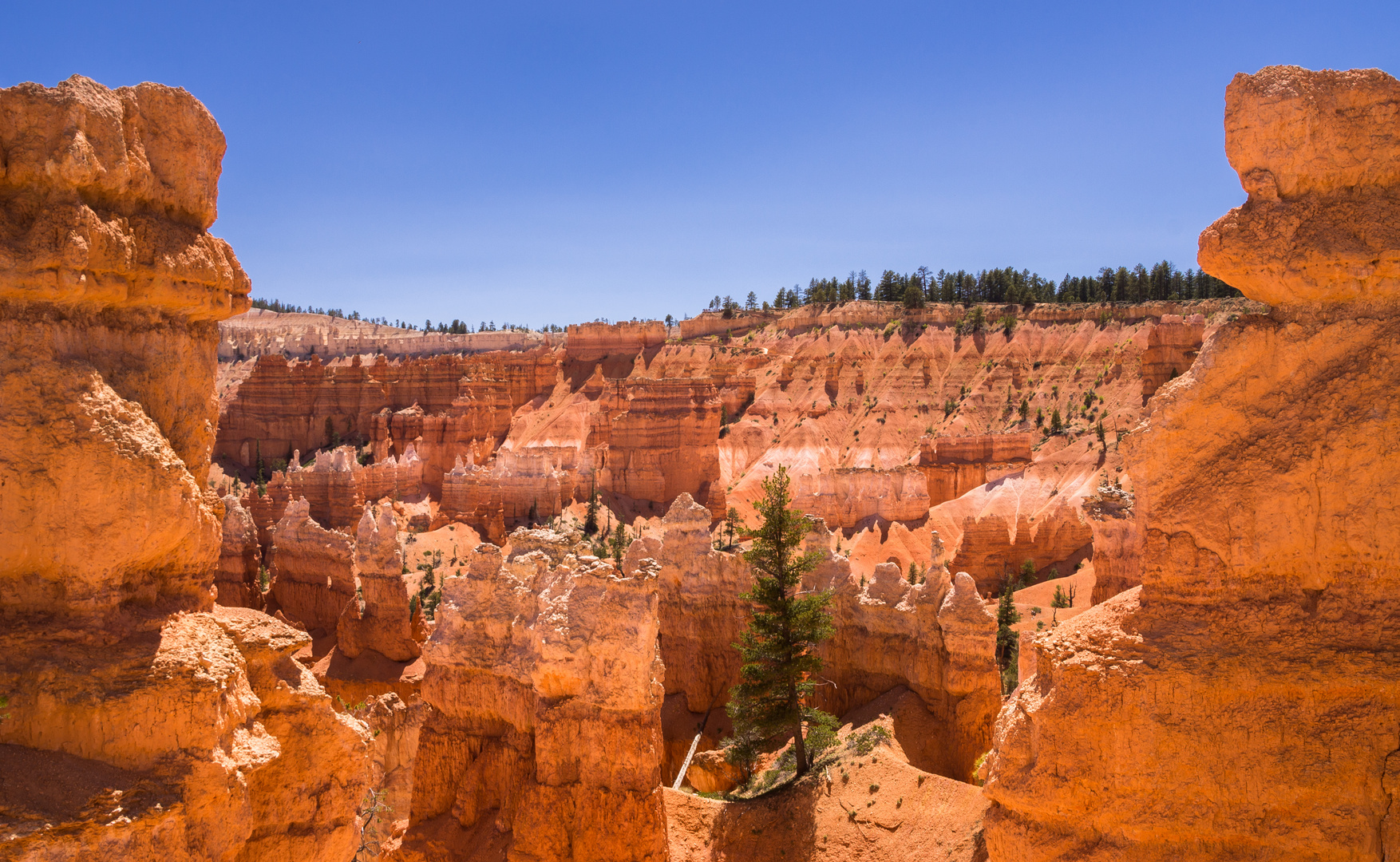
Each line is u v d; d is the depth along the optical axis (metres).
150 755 12.55
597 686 25.89
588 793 25.69
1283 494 15.26
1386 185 15.15
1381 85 15.02
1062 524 91.19
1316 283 15.05
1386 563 14.66
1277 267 15.23
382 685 52.66
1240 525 15.50
